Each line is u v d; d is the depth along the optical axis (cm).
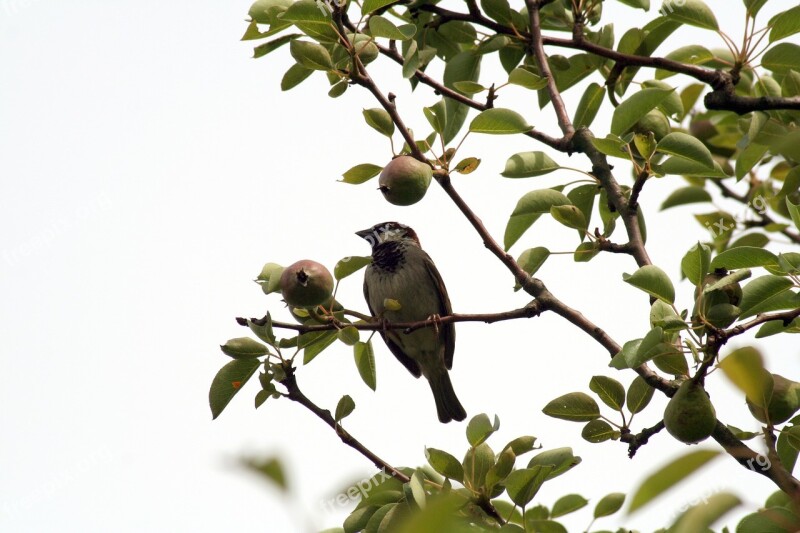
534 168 895
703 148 794
